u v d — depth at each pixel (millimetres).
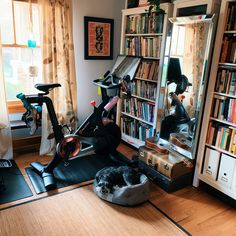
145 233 1864
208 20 2121
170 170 2354
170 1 2660
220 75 2191
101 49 3521
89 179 2564
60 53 2998
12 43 2871
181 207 2201
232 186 2213
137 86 3199
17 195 2230
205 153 2420
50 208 2086
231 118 2154
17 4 2785
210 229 1946
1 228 1843
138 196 2146
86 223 1934
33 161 2902
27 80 3070
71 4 2938
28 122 2393
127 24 3229
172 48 2562
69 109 3184
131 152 3291
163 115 2783
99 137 2750
